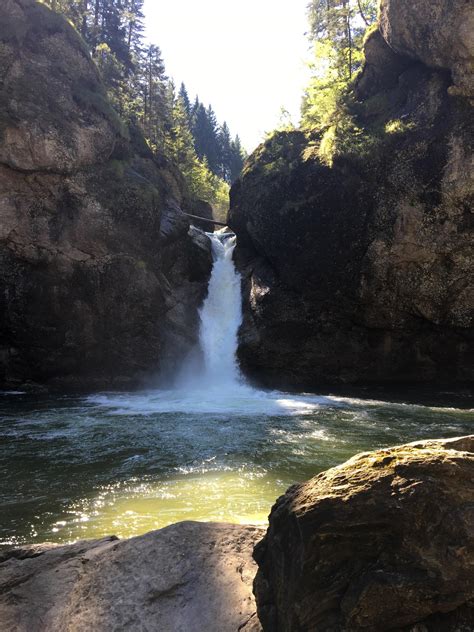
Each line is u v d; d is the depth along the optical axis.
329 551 2.98
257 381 24.53
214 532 4.80
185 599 3.90
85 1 43.72
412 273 21.02
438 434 12.98
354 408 17.77
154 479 8.91
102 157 24.17
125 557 4.49
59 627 3.77
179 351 24.69
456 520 2.75
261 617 3.26
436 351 22.11
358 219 21.72
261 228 25.17
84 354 22.66
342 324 23.23
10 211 21.03
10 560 4.89
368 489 3.05
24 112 21.47
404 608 2.71
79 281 22.31
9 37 22.08
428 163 20.00
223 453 10.80
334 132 23.06
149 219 24.55
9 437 12.55
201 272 28.11
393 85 24.83
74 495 8.07
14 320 21.59
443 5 19.86
